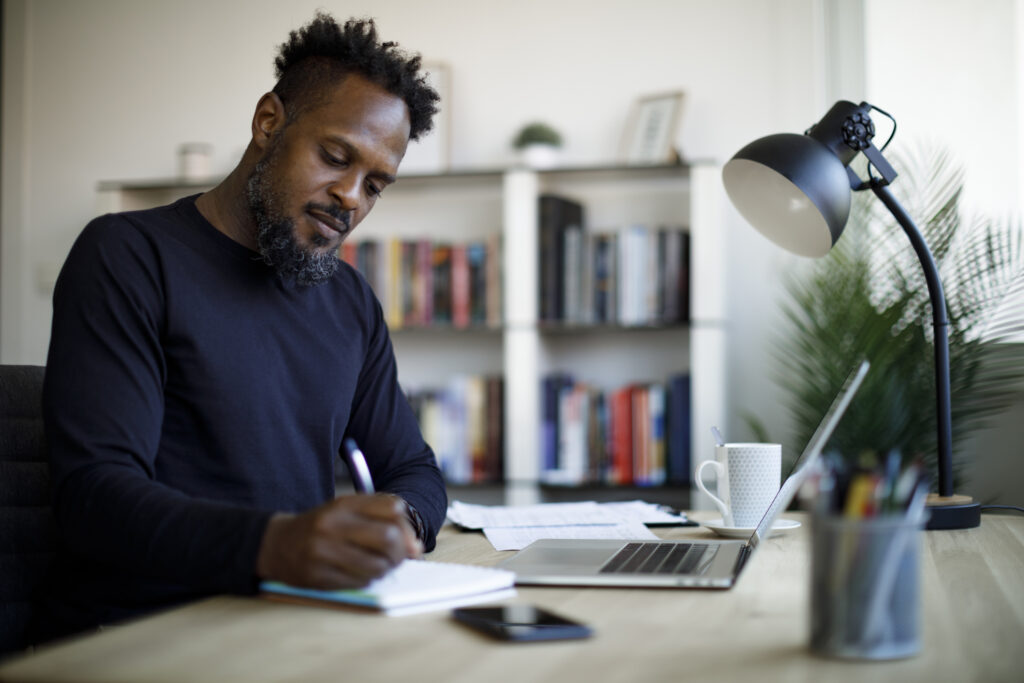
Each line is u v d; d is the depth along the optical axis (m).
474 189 3.16
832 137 1.44
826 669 0.63
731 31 2.90
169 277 1.21
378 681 0.60
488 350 3.14
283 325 1.31
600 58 3.03
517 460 2.83
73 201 3.50
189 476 1.21
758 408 2.83
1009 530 1.31
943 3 2.62
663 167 2.76
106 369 1.10
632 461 2.80
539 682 0.60
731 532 1.25
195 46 3.42
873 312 2.27
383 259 3.01
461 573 0.88
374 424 1.46
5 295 3.50
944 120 2.60
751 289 2.84
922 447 2.19
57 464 1.00
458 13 3.17
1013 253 2.31
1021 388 2.24
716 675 0.61
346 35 1.26
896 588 0.65
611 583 0.89
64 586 1.20
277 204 1.25
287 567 0.79
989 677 0.61
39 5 3.56
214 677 0.60
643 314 2.81
